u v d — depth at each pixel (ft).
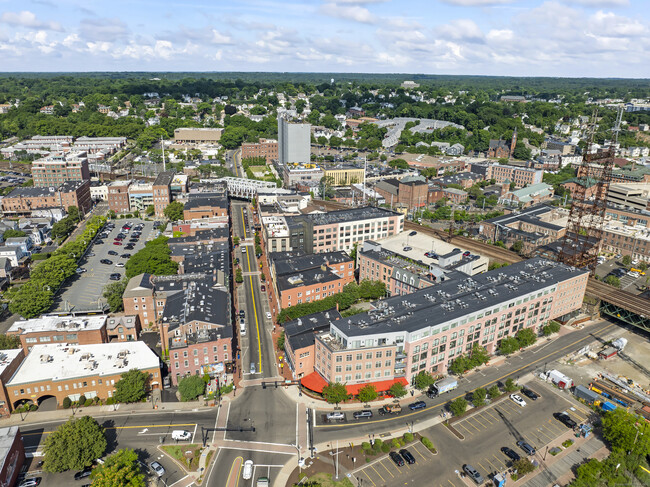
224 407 518.37
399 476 427.33
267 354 615.98
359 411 509.76
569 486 416.67
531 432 486.79
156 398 531.50
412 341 527.81
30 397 508.53
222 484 417.90
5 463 400.06
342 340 526.57
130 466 397.60
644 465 447.42
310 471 432.25
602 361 617.21
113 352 553.64
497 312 597.93
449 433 482.28
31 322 615.16
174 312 605.73
